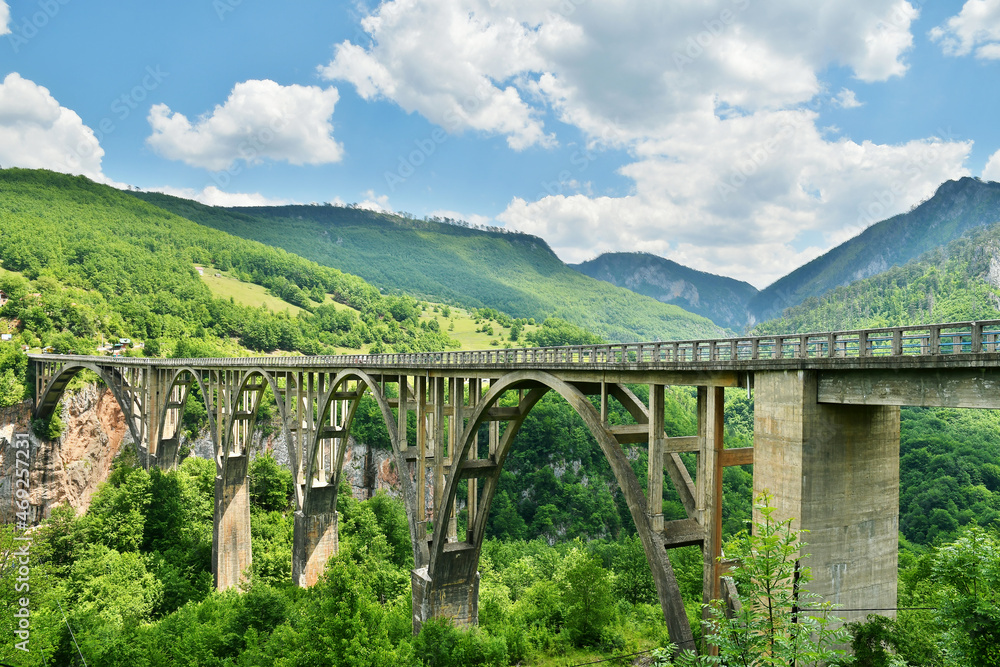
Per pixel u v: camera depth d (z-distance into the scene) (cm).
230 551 5134
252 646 3108
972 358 1230
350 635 2986
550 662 3139
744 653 1107
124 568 4866
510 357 2677
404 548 6397
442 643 2938
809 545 1534
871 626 1495
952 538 6412
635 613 4019
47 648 3153
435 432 3152
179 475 6425
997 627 1123
